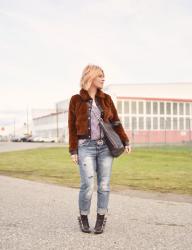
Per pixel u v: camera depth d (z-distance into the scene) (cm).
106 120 522
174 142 6169
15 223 580
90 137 516
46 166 1842
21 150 3575
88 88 520
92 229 539
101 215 522
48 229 541
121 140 540
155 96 6469
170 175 1405
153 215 655
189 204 785
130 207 737
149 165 1855
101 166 524
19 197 862
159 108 6488
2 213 663
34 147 4372
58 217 628
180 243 472
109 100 536
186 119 6631
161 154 2727
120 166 1803
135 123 6300
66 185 1130
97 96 526
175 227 561
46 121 9438
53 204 762
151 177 1337
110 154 525
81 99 521
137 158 2347
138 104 6362
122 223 587
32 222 588
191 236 508
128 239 489
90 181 518
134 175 1406
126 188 1061
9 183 1157
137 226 566
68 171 1591
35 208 714
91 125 517
